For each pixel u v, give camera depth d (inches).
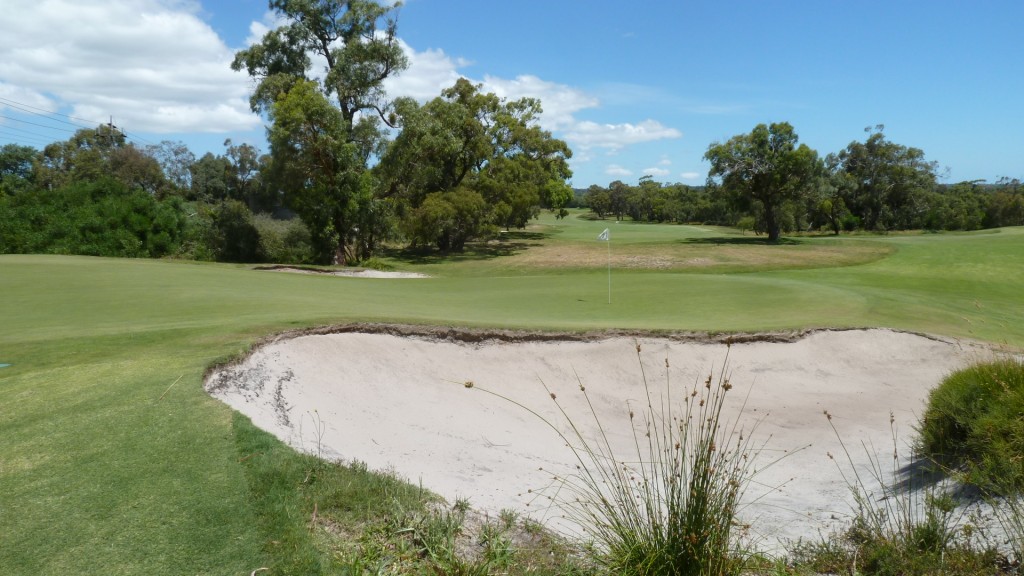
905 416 435.8
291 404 333.7
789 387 494.6
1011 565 180.5
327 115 1453.0
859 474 317.4
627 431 406.6
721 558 168.6
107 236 1540.4
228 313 491.5
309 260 1688.0
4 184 2539.4
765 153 2050.9
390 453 297.6
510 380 458.9
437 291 819.4
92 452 221.6
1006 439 243.6
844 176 2854.3
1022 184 3361.2
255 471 212.8
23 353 343.3
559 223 3673.7
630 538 177.3
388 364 429.7
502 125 2185.0
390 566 172.6
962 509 227.6
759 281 843.4
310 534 182.4
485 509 231.3
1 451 221.3
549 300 724.7
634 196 4468.5
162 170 2731.3
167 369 314.5
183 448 227.5
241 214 1721.2
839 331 574.2
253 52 1701.5
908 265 1509.6
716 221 3659.0
